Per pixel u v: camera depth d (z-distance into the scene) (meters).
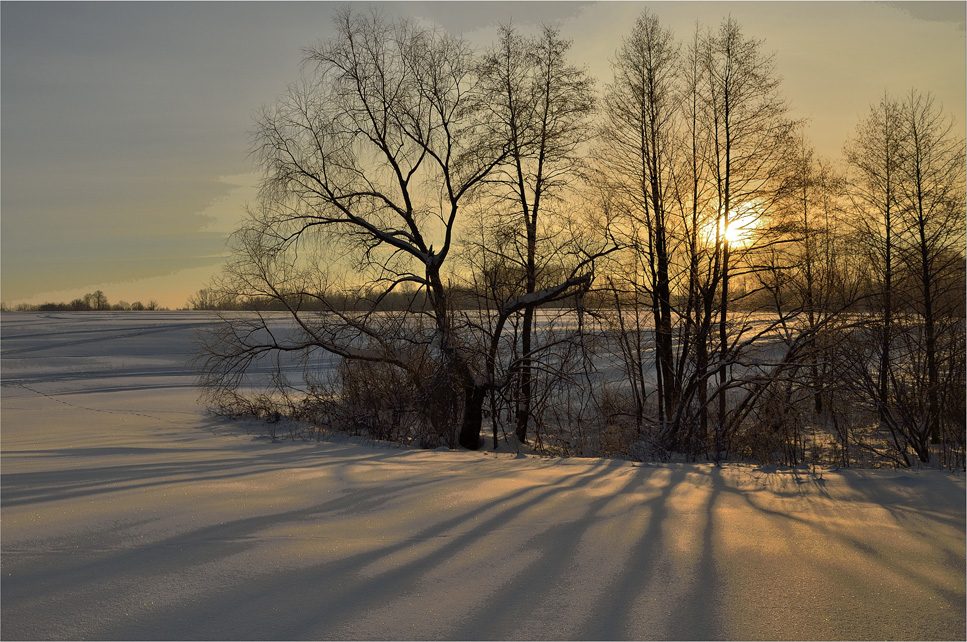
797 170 17.25
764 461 13.38
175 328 60.00
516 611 3.74
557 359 16.11
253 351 17.84
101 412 20.34
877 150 21.89
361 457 10.58
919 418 16.12
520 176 17.08
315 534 5.15
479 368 16.12
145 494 6.46
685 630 3.53
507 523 5.68
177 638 3.30
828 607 3.86
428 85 16.19
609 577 4.32
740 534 5.42
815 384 15.19
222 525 5.32
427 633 3.44
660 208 18.05
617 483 8.10
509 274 16.45
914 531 5.58
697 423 16.06
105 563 4.36
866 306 17.11
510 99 16.39
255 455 10.52
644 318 17.69
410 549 4.83
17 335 54.38
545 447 16.41
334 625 3.50
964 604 3.93
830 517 6.09
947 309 18.42
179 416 19.38
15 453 10.41
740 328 16.77
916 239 20.88
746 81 17.56
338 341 17.03
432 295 16.14
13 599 3.74
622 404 18.34
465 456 11.51
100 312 106.69
